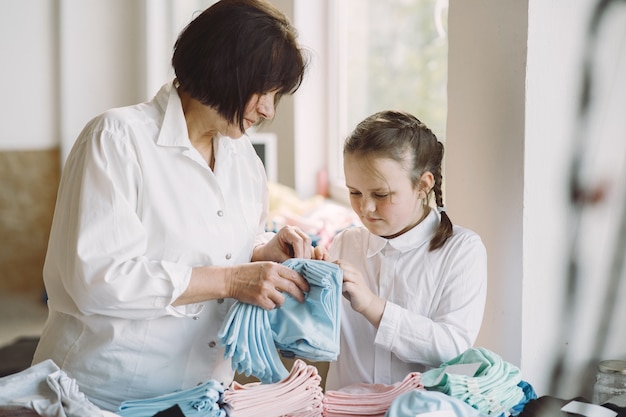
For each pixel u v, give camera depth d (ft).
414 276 5.54
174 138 4.96
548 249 5.98
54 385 4.26
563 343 5.63
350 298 5.21
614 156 5.49
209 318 5.20
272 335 4.88
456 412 4.39
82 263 4.55
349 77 13.29
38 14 15.52
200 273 4.78
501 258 6.26
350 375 5.67
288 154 14.12
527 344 6.04
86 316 4.97
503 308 6.26
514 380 4.91
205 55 4.60
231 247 5.20
